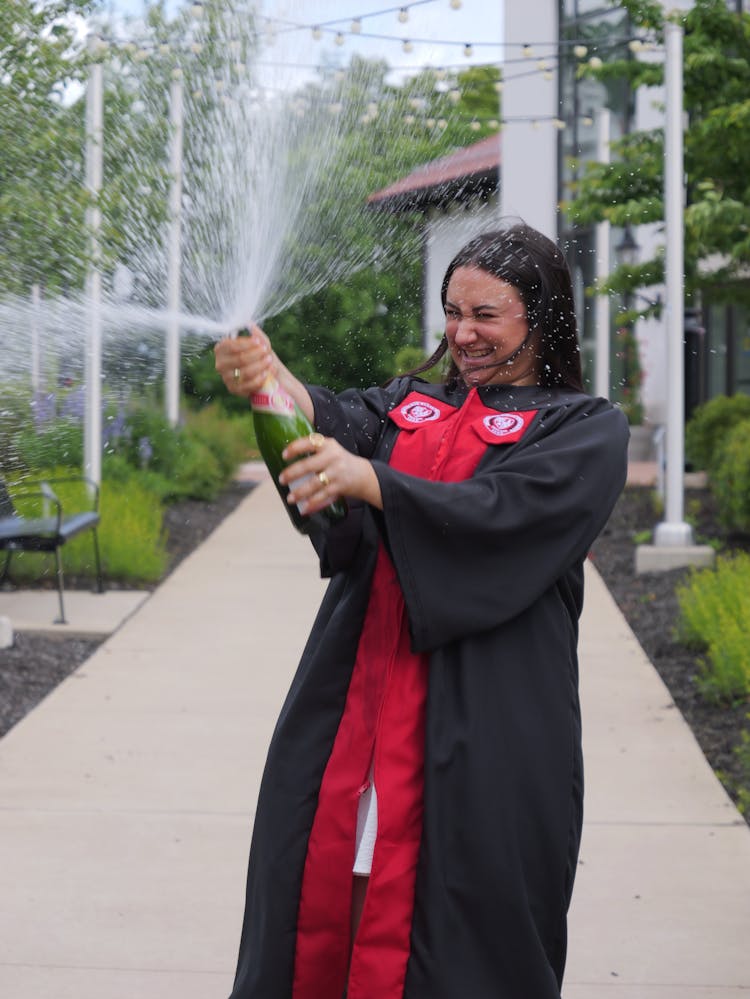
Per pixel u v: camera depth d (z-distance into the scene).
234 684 6.06
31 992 3.08
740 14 9.18
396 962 2.05
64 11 3.24
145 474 11.77
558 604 2.16
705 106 9.49
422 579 2.00
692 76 9.29
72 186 2.83
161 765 4.82
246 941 2.24
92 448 8.66
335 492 1.94
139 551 8.69
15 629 7.07
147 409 12.09
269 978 2.13
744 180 9.55
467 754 2.06
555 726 2.10
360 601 2.17
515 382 2.27
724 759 4.89
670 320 8.96
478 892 2.05
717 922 3.48
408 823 2.08
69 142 2.90
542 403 2.20
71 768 4.77
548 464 2.06
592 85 14.30
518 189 14.22
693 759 4.87
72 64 3.02
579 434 2.13
